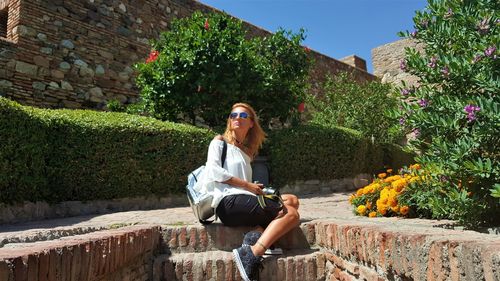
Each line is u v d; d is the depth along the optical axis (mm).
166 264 2572
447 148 2691
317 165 7492
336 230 2477
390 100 9727
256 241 2441
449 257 1373
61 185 4949
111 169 5316
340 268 2430
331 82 11188
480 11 2912
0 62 6320
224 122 7562
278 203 2605
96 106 7613
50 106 6895
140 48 8664
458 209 2699
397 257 1731
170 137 5816
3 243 2393
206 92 7094
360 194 4188
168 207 5668
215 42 7043
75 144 5090
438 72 2955
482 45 2693
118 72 8125
